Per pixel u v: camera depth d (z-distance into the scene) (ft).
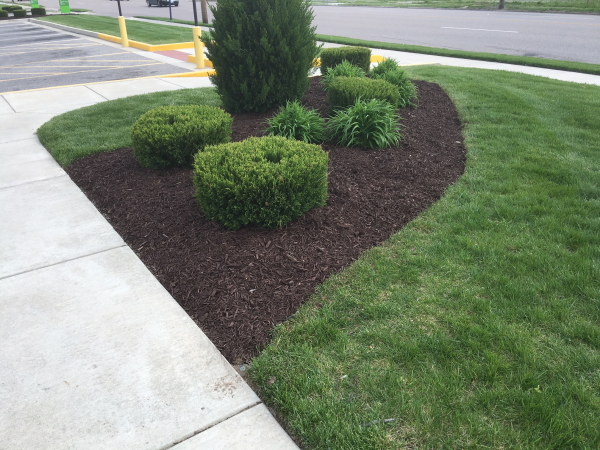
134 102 26.99
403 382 8.08
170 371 8.59
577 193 15.10
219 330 9.60
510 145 19.42
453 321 9.46
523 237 12.60
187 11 104.68
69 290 10.95
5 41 60.90
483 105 25.02
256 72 22.61
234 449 7.11
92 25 74.13
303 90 23.99
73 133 21.90
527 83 30.37
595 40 51.44
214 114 18.17
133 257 12.27
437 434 7.11
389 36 59.41
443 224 13.43
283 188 12.25
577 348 8.73
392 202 14.67
